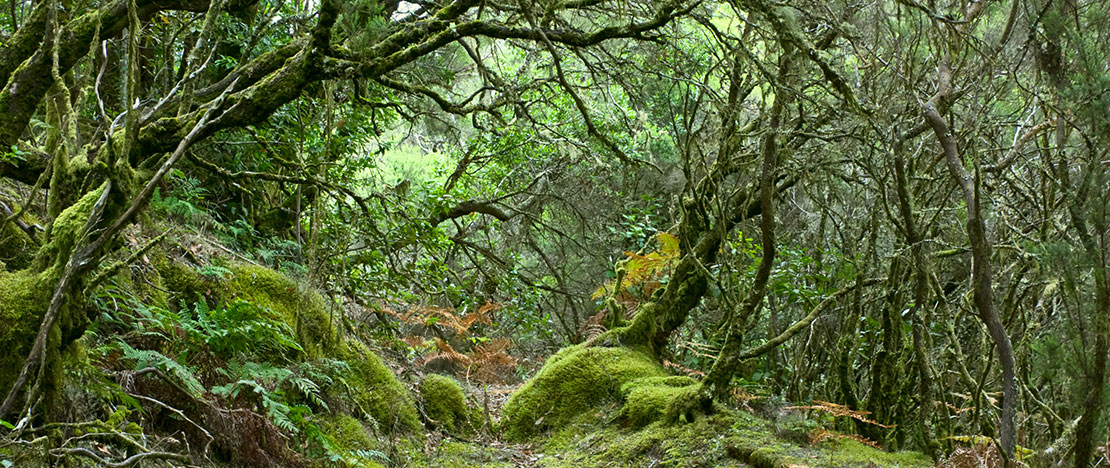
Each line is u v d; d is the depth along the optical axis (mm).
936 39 4250
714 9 4578
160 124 3586
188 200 5816
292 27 7043
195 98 4387
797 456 4336
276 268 6391
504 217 10312
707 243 6668
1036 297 5016
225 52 6719
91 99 5543
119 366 3631
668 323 6801
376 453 4488
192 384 3502
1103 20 3322
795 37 3834
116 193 2926
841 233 5523
